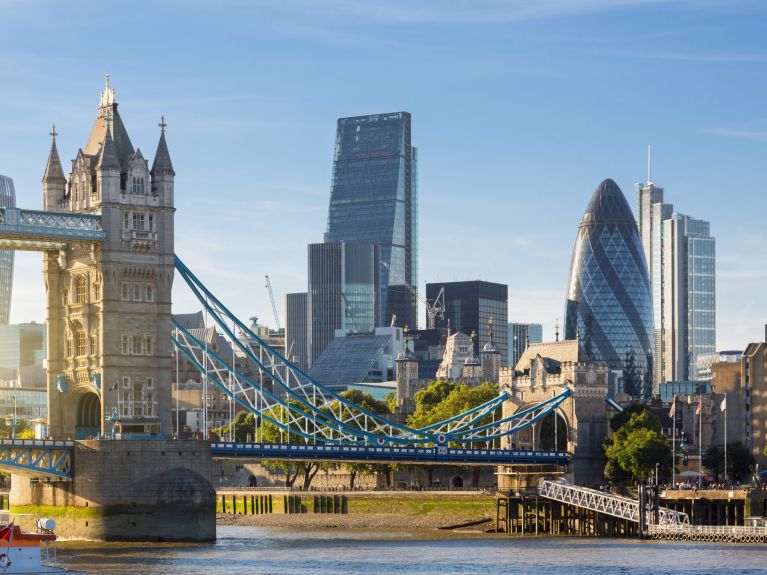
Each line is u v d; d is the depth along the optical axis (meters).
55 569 187.00
